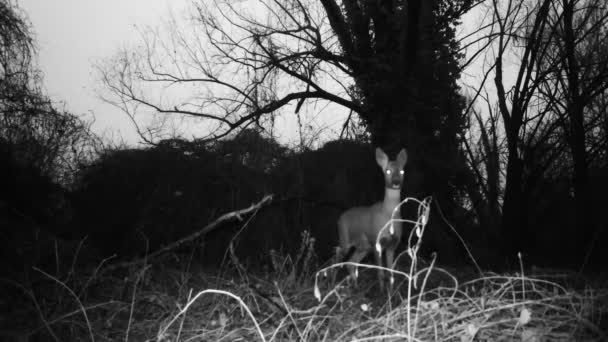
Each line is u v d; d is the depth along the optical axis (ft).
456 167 53.98
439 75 57.52
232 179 47.11
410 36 55.57
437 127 56.59
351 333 19.17
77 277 25.13
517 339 17.40
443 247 48.47
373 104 58.29
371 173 53.36
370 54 63.16
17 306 23.02
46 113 43.39
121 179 47.24
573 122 50.90
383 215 30.86
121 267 27.91
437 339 17.17
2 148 38.06
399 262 39.17
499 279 27.96
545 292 20.86
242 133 53.11
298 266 35.50
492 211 55.42
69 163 49.47
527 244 52.44
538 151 55.42
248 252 42.22
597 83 51.01
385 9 60.70
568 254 51.90
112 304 23.20
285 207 46.39
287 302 23.70
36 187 39.83
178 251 35.06
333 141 56.08
